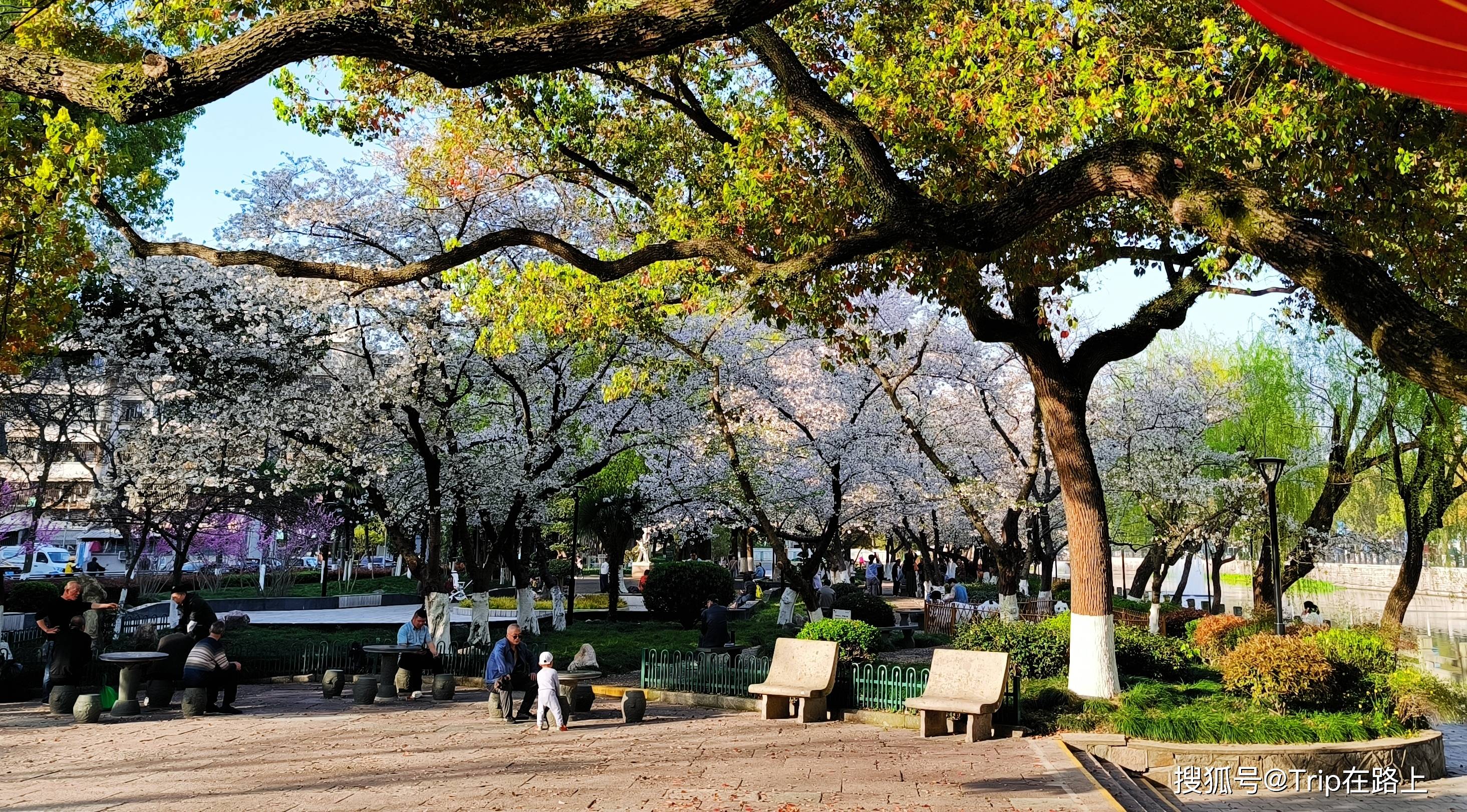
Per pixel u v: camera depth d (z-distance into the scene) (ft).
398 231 66.59
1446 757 49.98
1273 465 58.75
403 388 65.16
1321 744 42.65
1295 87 35.35
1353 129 38.45
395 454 70.64
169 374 67.26
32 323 47.11
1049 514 97.55
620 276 33.47
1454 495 80.12
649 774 35.45
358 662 63.87
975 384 83.92
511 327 51.83
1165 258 51.13
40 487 113.60
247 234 65.31
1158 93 33.94
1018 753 39.70
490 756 38.96
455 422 77.30
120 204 77.36
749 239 44.70
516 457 75.92
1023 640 55.31
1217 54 38.11
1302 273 19.24
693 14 18.89
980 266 39.78
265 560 144.46
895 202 29.37
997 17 36.19
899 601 133.90
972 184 38.63
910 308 83.92
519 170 62.90
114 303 68.80
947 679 45.34
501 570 156.15
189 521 98.48
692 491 89.97
